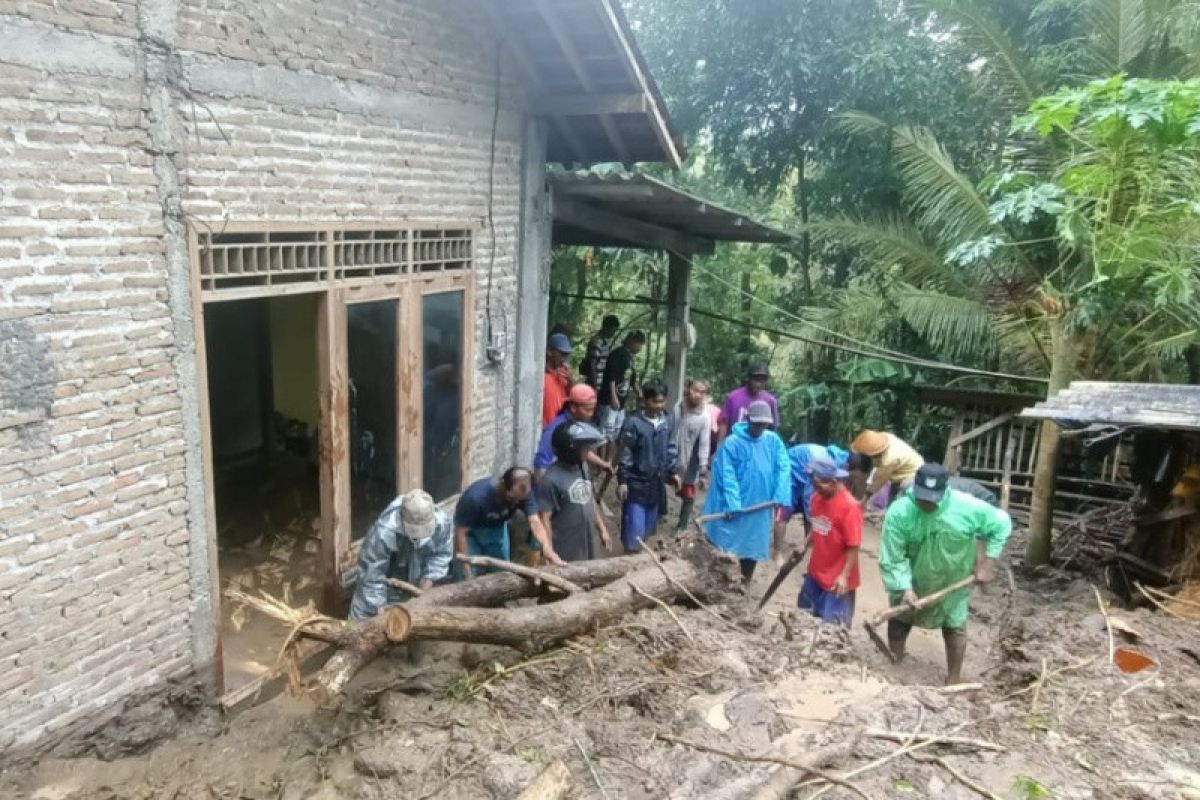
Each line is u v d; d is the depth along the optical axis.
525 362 7.18
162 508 4.11
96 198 3.62
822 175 12.55
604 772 3.48
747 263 14.36
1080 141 7.61
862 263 12.48
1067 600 7.21
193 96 3.99
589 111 6.66
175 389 4.08
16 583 3.53
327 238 4.91
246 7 4.21
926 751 3.60
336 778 3.69
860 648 6.05
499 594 4.82
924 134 9.80
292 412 8.38
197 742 4.17
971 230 9.35
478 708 4.00
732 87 12.09
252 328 8.20
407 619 3.94
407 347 5.71
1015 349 9.85
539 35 6.20
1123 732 3.70
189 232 4.04
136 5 3.69
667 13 12.09
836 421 12.43
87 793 3.69
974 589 7.50
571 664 4.39
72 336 3.60
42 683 3.69
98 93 3.57
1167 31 8.34
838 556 5.71
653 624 4.75
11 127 3.29
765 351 14.44
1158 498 6.71
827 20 11.09
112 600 3.93
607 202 7.86
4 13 3.22
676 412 8.35
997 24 9.48
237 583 5.98
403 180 5.50
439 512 4.83
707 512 6.64
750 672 4.39
